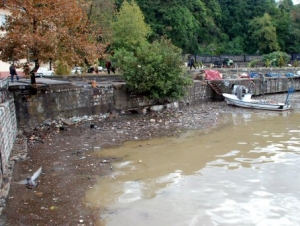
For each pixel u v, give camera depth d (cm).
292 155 1239
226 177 1016
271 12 8406
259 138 1523
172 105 2406
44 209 811
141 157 1241
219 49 7375
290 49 7625
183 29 6406
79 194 904
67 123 1780
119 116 2064
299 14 8150
